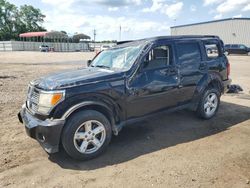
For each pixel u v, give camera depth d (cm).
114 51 532
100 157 416
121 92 436
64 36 7169
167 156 416
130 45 511
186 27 6256
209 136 499
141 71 461
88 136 405
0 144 466
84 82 405
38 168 384
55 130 377
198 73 554
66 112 386
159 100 492
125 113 452
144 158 410
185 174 360
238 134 508
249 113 649
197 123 573
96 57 584
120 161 402
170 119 599
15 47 6131
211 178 349
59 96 385
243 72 1565
